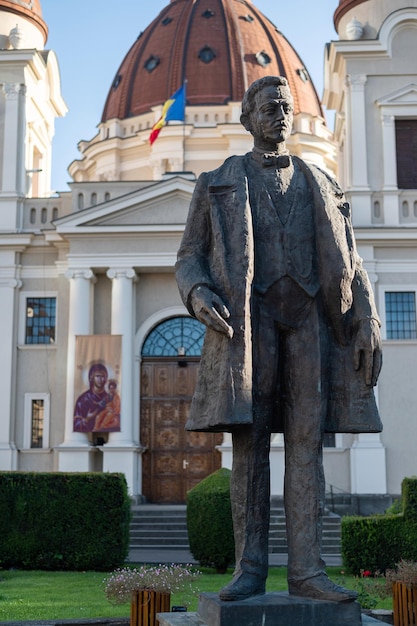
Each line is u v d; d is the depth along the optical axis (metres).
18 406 29.84
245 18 51.75
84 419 28.67
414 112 30.86
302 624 4.73
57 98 36.66
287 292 5.26
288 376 5.27
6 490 18.27
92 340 29.17
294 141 45.41
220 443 29.80
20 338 30.23
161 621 5.46
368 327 5.23
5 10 34.28
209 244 5.47
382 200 30.30
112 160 45.53
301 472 5.15
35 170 32.34
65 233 29.61
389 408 28.44
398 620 8.55
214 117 44.72
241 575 5.03
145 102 48.50
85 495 18.28
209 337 5.24
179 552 22.53
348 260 5.25
